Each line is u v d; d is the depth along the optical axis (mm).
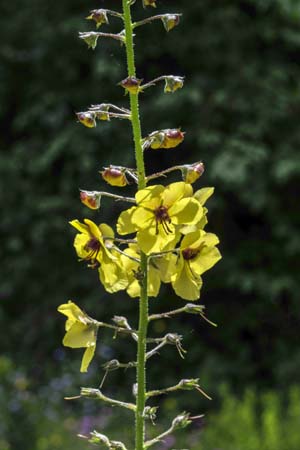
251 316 11344
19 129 11570
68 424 9477
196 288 3041
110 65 10891
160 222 2881
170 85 3023
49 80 11500
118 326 3109
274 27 11047
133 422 9711
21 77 11773
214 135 10727
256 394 10898
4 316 11461
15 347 11406
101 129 10891
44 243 11383
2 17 11797
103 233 3039
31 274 11508
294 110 11078
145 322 3027
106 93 11250
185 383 3047
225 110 10938
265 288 10969
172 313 3047
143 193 2840
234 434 8688
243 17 11047
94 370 10625
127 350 10984
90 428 9406
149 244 2887
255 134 10750
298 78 11148
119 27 10992
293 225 11195
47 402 9844
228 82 10922
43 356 11305
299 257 11289
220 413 9703
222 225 11516
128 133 10969
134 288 3178
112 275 3043
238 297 11492
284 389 10594
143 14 10930
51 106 11344
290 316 11492
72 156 11148
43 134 11602
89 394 3043
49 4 11492
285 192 11188
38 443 8984
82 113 3018
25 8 11664
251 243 11344
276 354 11227
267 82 10977
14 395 9383
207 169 10953
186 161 11148
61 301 11414
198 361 11156
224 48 11023
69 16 11359
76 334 3070
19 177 11445
